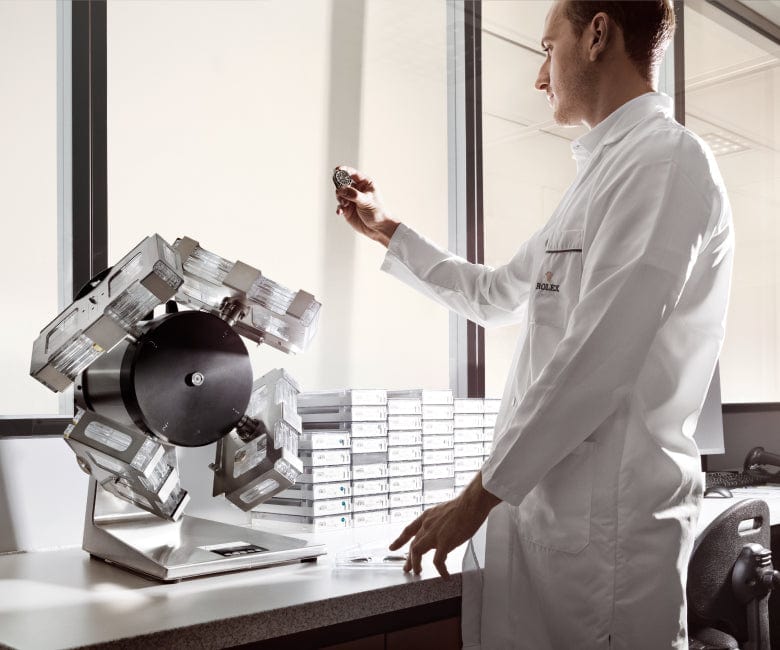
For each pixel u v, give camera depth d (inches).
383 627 48.0
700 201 47.6
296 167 83.8
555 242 53.3
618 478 47.4
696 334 51.1
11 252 64.6
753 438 123.1
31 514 60.5
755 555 65.1
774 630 89.0
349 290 87.7
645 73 56.1
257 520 71.6
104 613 39.9
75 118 66.9
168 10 74.9
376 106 91.6
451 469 76.9
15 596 44.0
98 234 67.9
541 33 109.7
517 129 106.9
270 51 82.2
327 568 50.8
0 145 64.4
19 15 65.5
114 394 47.4
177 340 47.4
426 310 95.0
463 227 98.8
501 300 67.4
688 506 48.7
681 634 47.1
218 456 55.0
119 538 51.5
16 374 64.4
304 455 66.7
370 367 89.1
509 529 51.3
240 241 79.1
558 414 45.0
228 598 42.7
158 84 73.9
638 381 48.6
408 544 58.1
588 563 47.4
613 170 51.3
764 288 129.0
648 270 45.5
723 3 128.1
